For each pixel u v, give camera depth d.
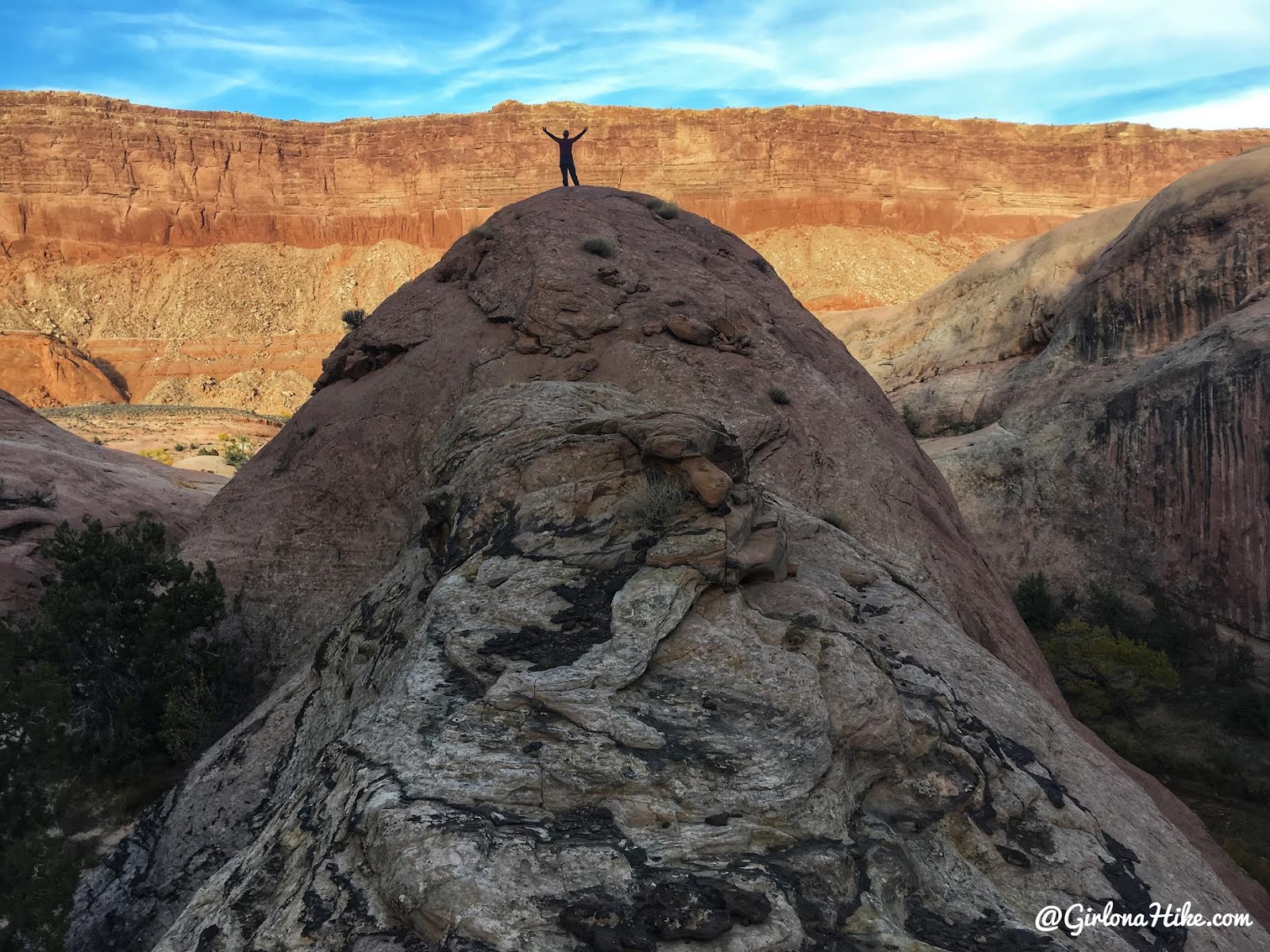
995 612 17.75
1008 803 9.05
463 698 8.49
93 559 16.39
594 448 12.17
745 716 8.32
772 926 6.18
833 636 9.83
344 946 6.11
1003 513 44.34
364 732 8.41
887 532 17.39
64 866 11.12
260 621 18.38
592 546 10.55
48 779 13.74
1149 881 8.97
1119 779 11.03
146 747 15.51
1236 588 35.03
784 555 11.48
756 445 18.28
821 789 7.73
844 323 86.06
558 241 22.89
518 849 6.56
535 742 7.74
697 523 10.57
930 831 8.25
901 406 64.00
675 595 9.51
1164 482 39.09
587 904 6.16
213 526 20.28
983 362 63.31
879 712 8.88
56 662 15.55
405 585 13.20
